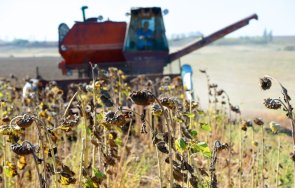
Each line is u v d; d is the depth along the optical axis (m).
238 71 30.14
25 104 7.01
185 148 2.64
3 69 37.97
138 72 15.22
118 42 15.41
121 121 2.78
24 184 4.51
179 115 3.26
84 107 3.31
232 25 16.17
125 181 5.60
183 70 12.85
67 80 12.86
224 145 3.29
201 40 15.94
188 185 3.21
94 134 3.29
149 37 15.27
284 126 10.17
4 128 2.79
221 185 5.61
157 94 9.86
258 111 12.34
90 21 15.49
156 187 6.38
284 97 3.03
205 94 17.66
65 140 6.07
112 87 5.58
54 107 6.51
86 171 3.02
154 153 7.93
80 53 15.28
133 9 15.10
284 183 6.29
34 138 5.27
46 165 2.96
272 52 65.38
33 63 50.19
